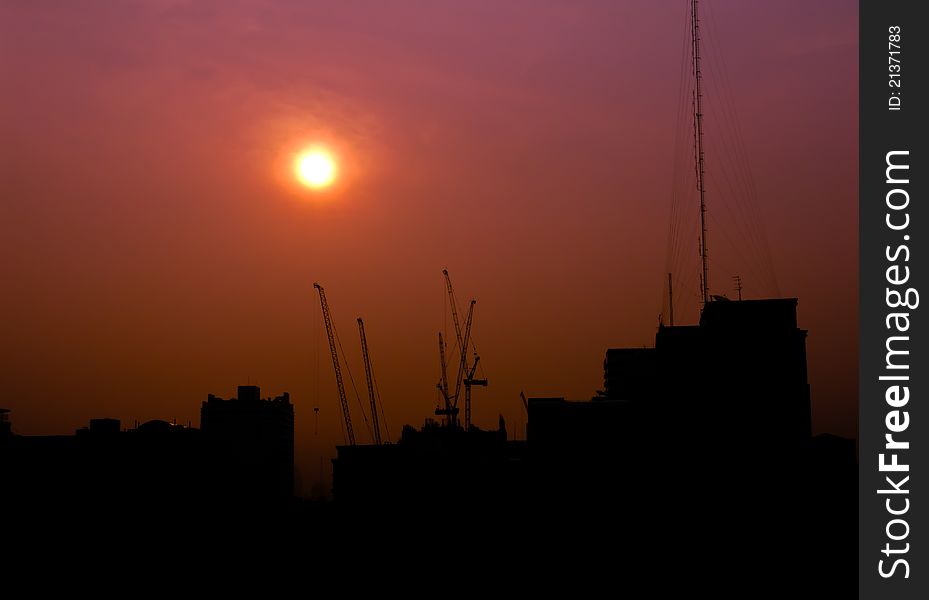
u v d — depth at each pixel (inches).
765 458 7160.4
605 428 7682.1
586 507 7529.5
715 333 7411.4
